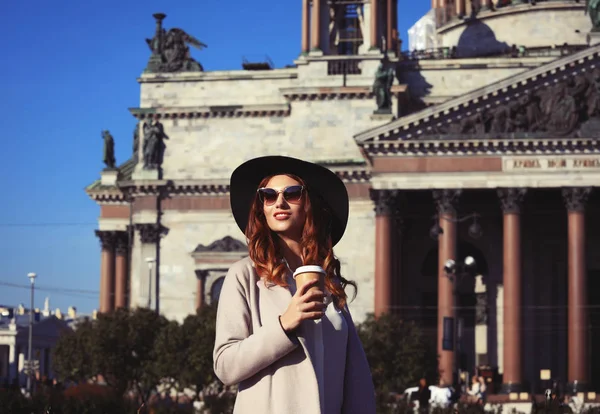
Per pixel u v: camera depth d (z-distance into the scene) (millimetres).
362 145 113125
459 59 129500
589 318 123375
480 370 113000
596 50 110625
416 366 97562
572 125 111000
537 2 147500
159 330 96250
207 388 95312
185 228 129500
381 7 132375
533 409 45406
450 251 111438
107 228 138625
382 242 112625
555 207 122188
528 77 111062
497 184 111875
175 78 132500
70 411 51906
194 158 130375
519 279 111000
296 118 128625
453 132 112188
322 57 128500
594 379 124438
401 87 124312
